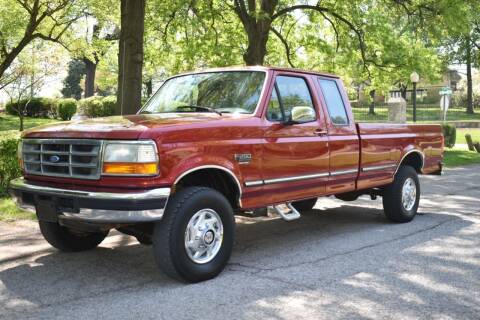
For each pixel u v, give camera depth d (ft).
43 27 75.15
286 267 19.15
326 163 22.21
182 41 57.06
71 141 16.74
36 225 25.26
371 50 64.90
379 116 83.92
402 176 27.02
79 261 19.85
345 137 23.27
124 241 22.94
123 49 37.35
